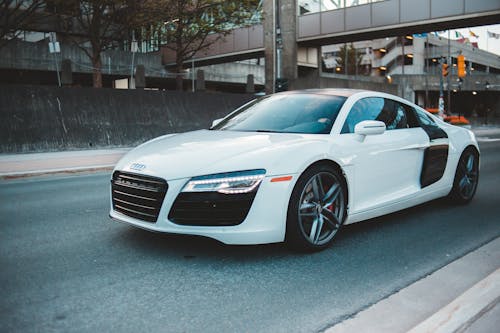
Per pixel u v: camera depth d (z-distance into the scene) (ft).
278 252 11.94
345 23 82.17
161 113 49.26
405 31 79.97
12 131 39.32
